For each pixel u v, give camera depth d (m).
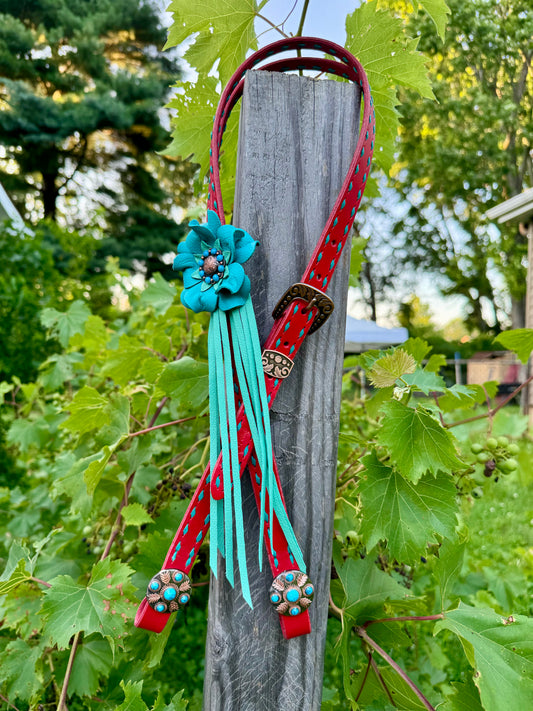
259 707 0.82
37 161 17.11
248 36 1.16
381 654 0.99
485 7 16.08
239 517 0.69
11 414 3.21
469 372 11.53
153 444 1.47
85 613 0.99
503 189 18.53
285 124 0.80
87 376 2.51
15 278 3.99
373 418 1.52
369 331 8.17
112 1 16.83
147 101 16.77
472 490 1.34
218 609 0.82
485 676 0.83
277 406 0.82
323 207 0.81
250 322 0.73
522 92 17.41
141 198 18.55
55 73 16.55
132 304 3.14
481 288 20.58
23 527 2.15
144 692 1.25
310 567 0.83
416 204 19.89
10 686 1.19
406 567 1.49
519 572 2.10
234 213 0.86
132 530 1.45
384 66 1.13
